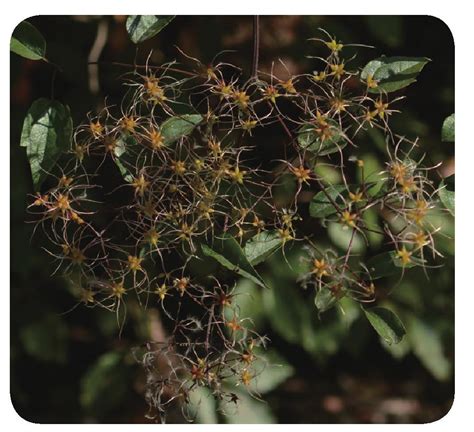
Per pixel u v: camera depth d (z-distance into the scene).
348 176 0.83
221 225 0.74
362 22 0.86
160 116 0.75
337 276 0.73
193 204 0.72
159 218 0.73
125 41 0.85
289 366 0.87
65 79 0.85
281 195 0.80
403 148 0.85
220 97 0.73
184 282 0.73
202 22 0.86
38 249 0.85
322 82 0.74
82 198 0.74
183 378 0.82
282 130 0.81
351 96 0.80
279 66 0.86
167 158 0.73
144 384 0.88
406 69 0.74
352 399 0.96
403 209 0.73
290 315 0.85
